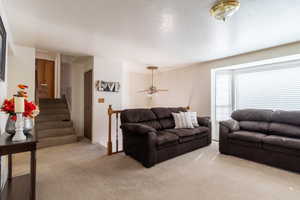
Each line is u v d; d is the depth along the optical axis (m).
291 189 1.98
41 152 3.32
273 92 3.71
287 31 2.52
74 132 4.39
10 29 2.51
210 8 1.90
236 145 3.09
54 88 5.67
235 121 3.49
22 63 3.36
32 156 1.49
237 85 4.35
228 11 1.79
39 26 2.40
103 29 2.50
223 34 2.65
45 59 5.54
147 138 2.57
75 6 1.87
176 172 2.42
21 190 1.82
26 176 2.19
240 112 3.71
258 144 2.79
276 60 3.43
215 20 2.18
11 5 1.84
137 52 3.73
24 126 1.67
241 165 2.70
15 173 2.33
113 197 1.80
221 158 3.02
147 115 3.49
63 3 1.81
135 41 3.01
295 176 2.31
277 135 2.98
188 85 5.10
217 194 1.87
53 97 5.69
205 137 3.78
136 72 6.32
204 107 4.59
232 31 2.53
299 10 1.91
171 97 5.73
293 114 2.95
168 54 3.84
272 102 3.72
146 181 2.15
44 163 2.72
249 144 2.91
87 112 4.63
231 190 1.95
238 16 2.06
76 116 5.03
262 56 3.44
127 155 3.16
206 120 3.93
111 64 4.45
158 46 3.27
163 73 6.07
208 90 4.49
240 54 3.80
